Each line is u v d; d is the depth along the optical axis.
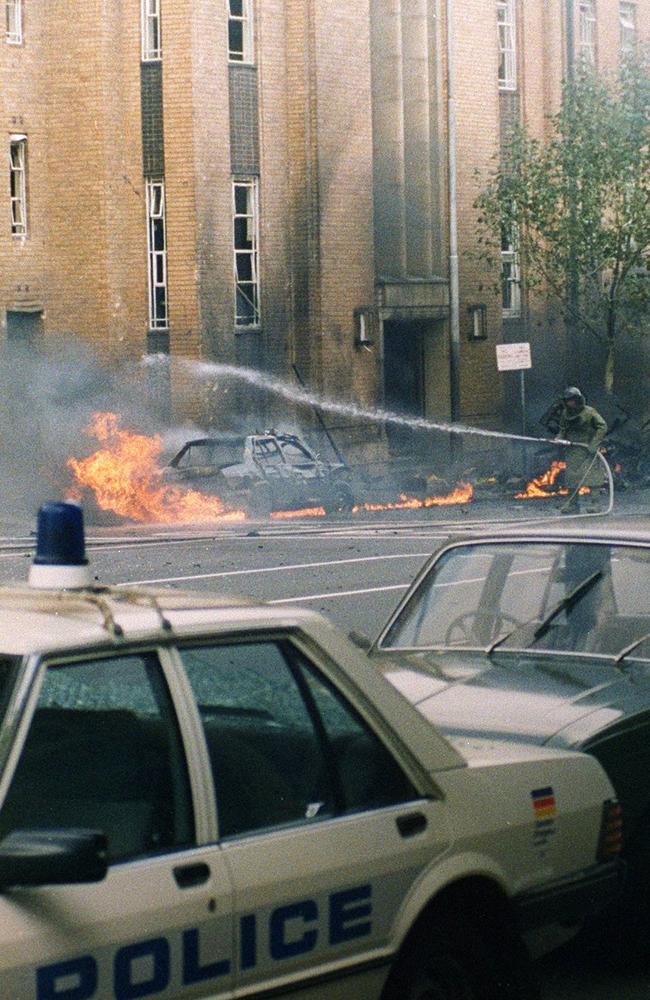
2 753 4.82
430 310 45.19
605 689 8.50
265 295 41.28
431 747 6.01
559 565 9.61
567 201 44.12
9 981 4.53
